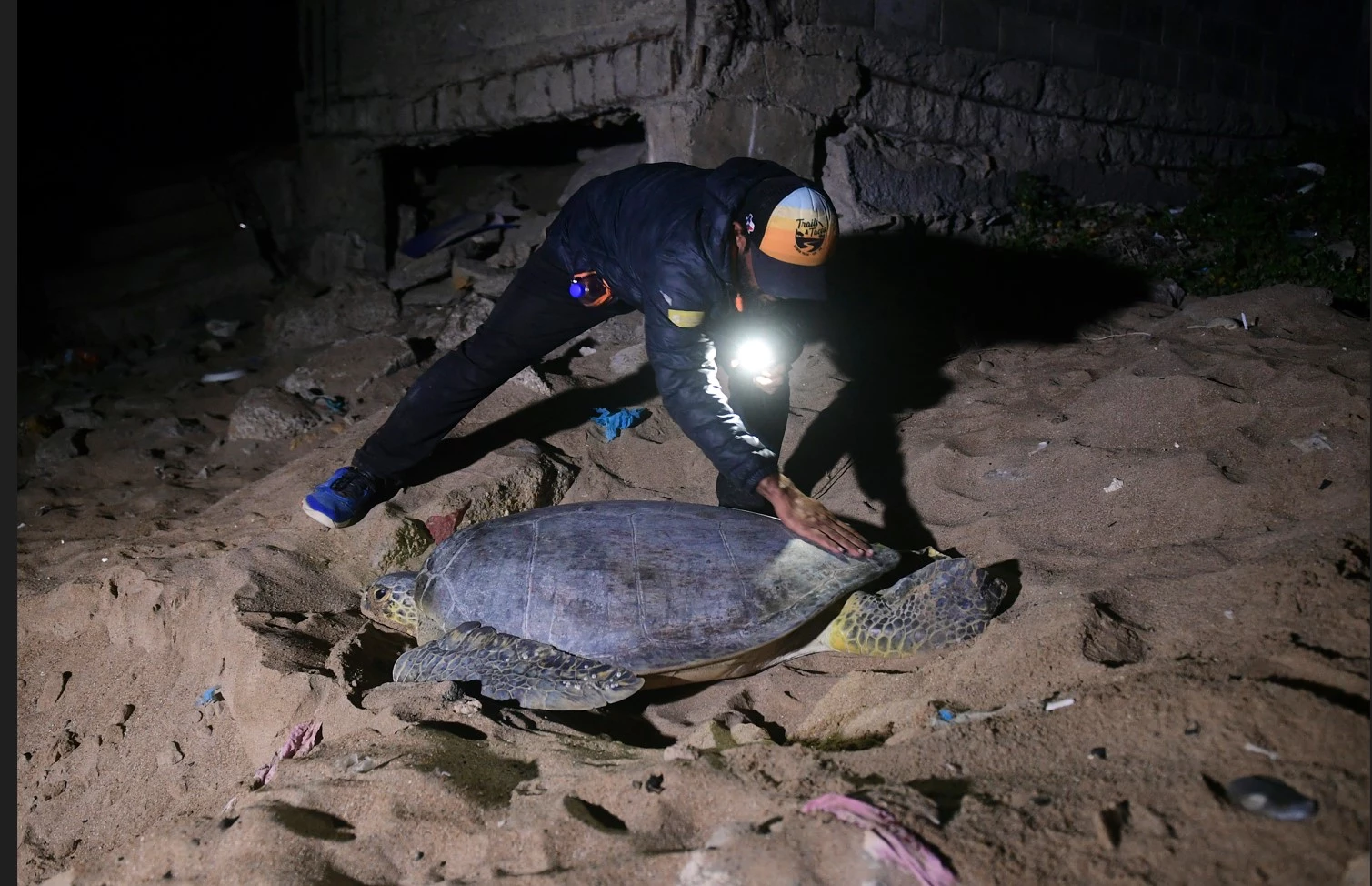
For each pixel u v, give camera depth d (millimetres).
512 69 7367
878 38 6941
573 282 4004
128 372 8453
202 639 4199
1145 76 8664
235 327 8930
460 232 8523
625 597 3439
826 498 4680
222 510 5527
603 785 2605
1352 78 10914
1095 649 2850
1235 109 9516
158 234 10039
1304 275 6758
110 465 6789
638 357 6102
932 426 5039
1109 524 3725
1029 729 2531
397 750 2977
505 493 4867
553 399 5754
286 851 2529
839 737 2971
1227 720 2299
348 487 4699
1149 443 4203
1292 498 3439
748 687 3512
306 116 9438
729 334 3451
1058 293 6824
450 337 7324
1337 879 1836
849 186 6746
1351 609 2629
